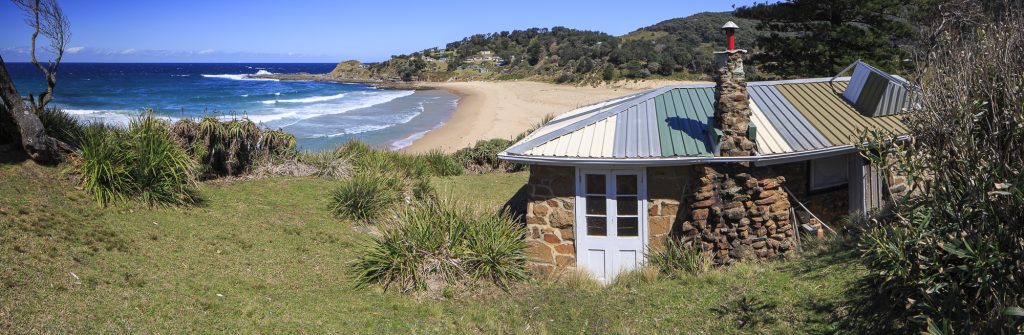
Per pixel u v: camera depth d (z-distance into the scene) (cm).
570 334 715
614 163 924
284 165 1403
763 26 2852
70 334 545
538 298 828
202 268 784
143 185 973
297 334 644
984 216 464
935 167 491
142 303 638
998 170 455
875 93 1062
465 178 1691
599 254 973
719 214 917
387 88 9488
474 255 882
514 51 12850
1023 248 456
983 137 491
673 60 7469
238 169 1348
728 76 904
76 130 1113
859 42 2602
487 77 10550
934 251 495
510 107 5031
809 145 957
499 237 916
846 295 686
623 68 7556
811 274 781
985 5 710
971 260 476
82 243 754
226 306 680
